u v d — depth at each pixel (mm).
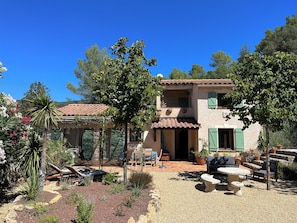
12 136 7988
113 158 17516
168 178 13039
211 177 10883
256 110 10117
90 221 5617
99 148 17531
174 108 21156
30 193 7219
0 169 8758
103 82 10719
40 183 7723
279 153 17422
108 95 10453
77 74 34312
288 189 10852
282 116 9711
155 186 10570
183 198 9352
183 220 7047
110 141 17812
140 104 10305
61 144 14281
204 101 19797
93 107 20578
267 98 10016
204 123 19531
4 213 7141
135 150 17312
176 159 20797
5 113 8164
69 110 19609
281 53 10680
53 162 11773
